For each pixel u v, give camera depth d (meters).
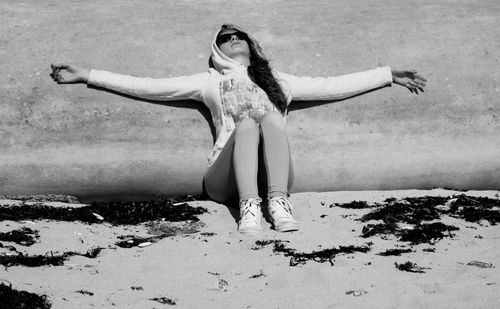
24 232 4.39
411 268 3.85
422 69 6.12
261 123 4.94
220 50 5.73
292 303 3.37
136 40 6.12
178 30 6.25
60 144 5.59
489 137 5.95
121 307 3.21
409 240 4.38
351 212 5.07
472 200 5.29
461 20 6.50
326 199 5.46
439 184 5.88
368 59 6.14
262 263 4.00
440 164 5.83
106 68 5.90
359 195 5.58
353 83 5.81
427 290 3.51
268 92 5.36
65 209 5.01
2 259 3.79
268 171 4.82
